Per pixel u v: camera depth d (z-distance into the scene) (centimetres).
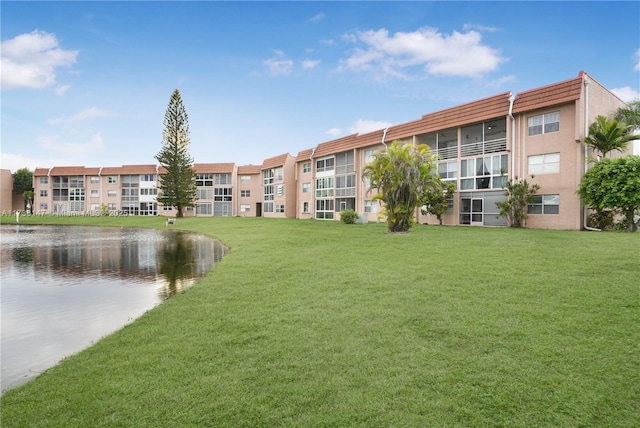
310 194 4434
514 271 876
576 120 1992
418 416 343
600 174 1786
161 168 5934
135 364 470
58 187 6275
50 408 380
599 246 1214
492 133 2659
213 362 467
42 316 750
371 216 3416
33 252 1741
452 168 2731
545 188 2156
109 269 1279
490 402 361
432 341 506
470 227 2294
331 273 960
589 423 326
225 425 340
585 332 511
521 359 443
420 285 793
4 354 566
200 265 1347
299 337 538
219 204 5934
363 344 505
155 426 342
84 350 536
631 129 2148
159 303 840
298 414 352
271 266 1102
